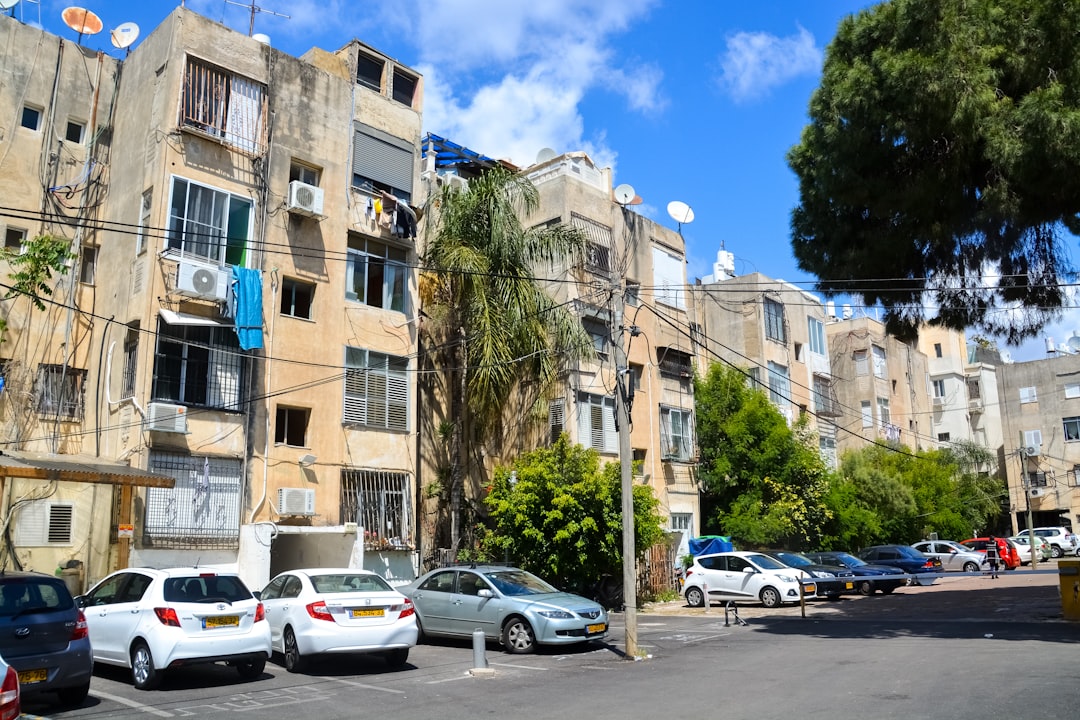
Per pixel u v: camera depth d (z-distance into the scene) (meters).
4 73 19.84
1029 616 18.09
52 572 17.91
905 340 19.92
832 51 17.59
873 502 39.59
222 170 20.52
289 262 21.45
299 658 12.76
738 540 32.28
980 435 60.91
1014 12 15.23
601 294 28.66
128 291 19.45
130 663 11.55
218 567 18.95
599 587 23.50
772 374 38.06
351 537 21.02
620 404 15.45
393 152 24.73
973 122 15.18
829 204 18.91
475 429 24.47
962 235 17.70
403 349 23.64
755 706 9.48
